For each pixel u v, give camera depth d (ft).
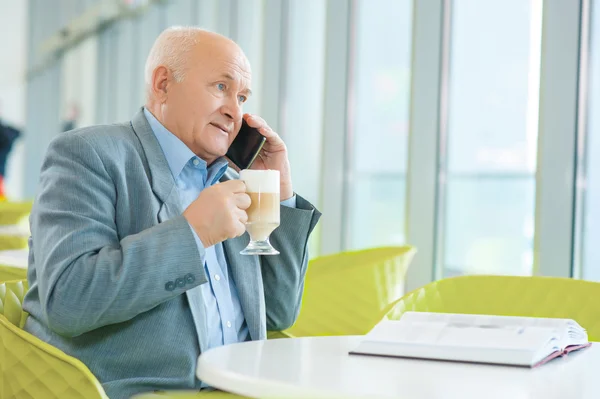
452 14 10.92
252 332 5.54
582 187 9.16
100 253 4.57
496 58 10.21
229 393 4.81
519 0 9.87
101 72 25.73
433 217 11.13
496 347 3.83
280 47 14.51
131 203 5.08
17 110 30.94
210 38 5.59
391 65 11.94
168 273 4.53
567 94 9.20
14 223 15.31
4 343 4.38
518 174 9.96
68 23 28.14
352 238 12.76
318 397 3.11
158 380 4.81
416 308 5.70
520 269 10.00
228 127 5.58
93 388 4.00
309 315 8.13
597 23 8.96
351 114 12.76
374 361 3.84
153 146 5.31
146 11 22.15
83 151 4.94
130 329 4.83
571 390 3.24
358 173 12.61
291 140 14.17
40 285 4.64
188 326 4.92
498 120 10.22
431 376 3.48
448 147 11.02
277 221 4.94
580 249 9.20
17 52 30.83
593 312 5.49
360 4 12.53
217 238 4.66
